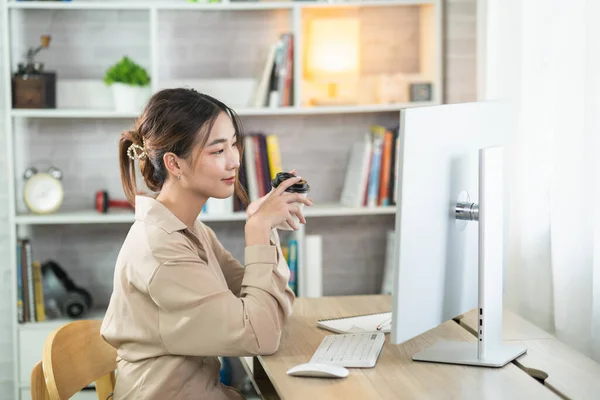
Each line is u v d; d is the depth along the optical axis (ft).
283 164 12.80
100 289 12.73
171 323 6.12
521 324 7.39
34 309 11.71
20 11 12.19
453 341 6.66
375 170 11.95
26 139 12.39
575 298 8.54
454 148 6.01
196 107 6.37
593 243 8.39
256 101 11.97
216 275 6.57
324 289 12.98
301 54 12.37
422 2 11.91
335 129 12.82
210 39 12.49
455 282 6.20
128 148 6.82
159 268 6.10
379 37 12.70
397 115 12.84
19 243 11.63
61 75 12.35
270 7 11.65
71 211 12.31
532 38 9.38
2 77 12.14
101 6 11.49
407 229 5.54
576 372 6.05
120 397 6.41
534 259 9.45
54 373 6.03
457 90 12.56
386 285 12.45
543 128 9.23
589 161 8.31
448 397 5.47
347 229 12.95
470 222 6.35
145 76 11.75
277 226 6.95
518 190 9.81
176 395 6.26
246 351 6.14
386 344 6.72
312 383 5.82
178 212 6.56
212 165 6.41
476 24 12.46
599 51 8.07
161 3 11.92
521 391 5.57
